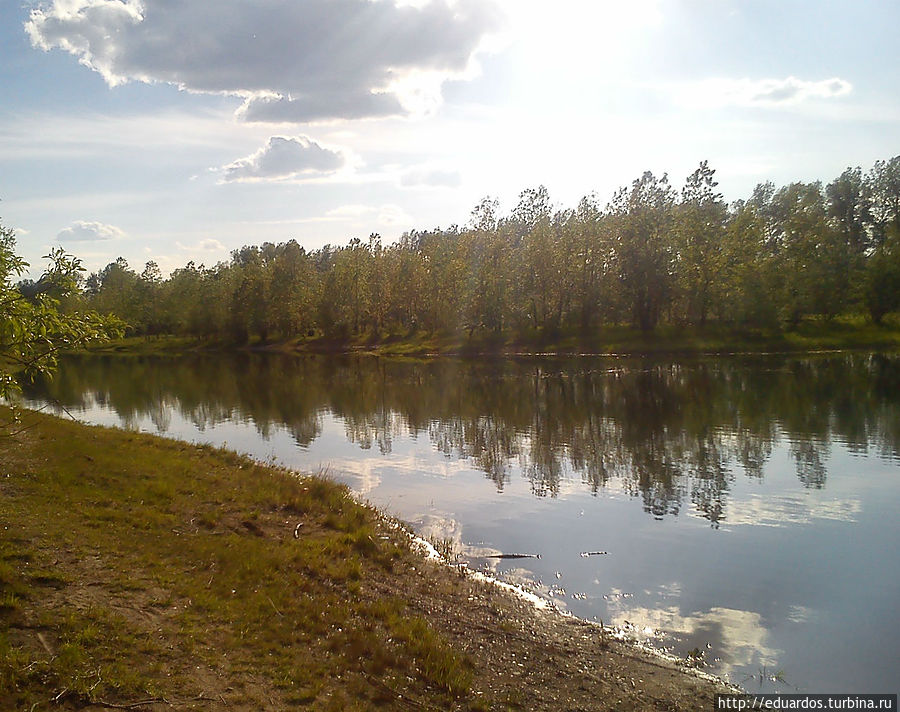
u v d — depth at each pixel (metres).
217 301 96.56
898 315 64.19
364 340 85.12
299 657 7.79
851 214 82.94
